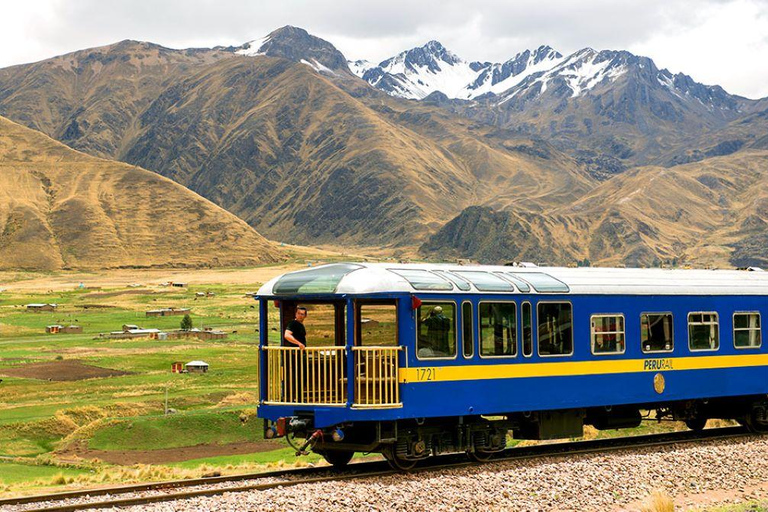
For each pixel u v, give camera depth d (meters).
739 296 28.28
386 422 20.61
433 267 22.52
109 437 77.62
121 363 135.50
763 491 20.38
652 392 25.75
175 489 18.89
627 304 25.31
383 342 20.73
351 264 21.91
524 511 17.58
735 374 27.89
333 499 17.28
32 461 69.56
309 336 21.58
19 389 110.31
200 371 125.88
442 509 17.28
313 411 20.89
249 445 75.81
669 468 21.97
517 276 23.53
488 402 21.92
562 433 24.45
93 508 16.77
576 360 23.95
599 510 18.12
